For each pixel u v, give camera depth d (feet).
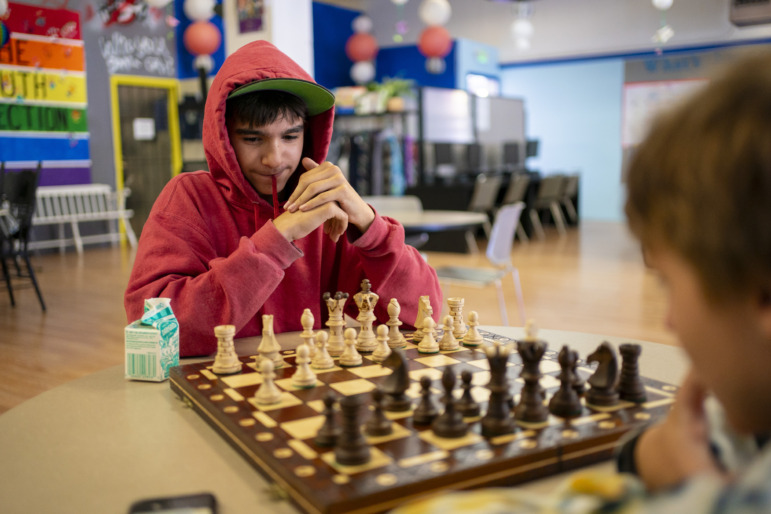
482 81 39.29
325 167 4.61
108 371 4.13
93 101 27.25
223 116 4.67
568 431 2.63
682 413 1.85
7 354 12.15
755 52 1.15
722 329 1.18
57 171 26.16
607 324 14.34
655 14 34.68
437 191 26.58
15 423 3.20
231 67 4.83
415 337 4.43
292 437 2.65
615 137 37.96
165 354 3.91
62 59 25.91
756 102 1.07
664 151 1.18
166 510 2.21
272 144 4.79
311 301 5.22
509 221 13.44
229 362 3.62
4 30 21.68
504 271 13.50
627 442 2.07
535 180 33.63
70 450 2.86
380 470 2.30
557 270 21.36
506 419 2.64
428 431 2.69
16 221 16.61
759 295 1.11
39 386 10.39
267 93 4.72
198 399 3.26
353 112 28.12
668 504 1.06
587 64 38.17
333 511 2.06
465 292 17.97
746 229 1.05
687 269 1.19
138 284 4.64
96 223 27.68
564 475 2.51
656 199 1.20
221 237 5.14
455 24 39.70
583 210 39.75
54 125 25.88
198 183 5.14
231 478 2.57
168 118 30.40
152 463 2.72
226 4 19.15
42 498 2.42
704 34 33.83
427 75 37.73
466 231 25.05
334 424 2.58
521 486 2.42
